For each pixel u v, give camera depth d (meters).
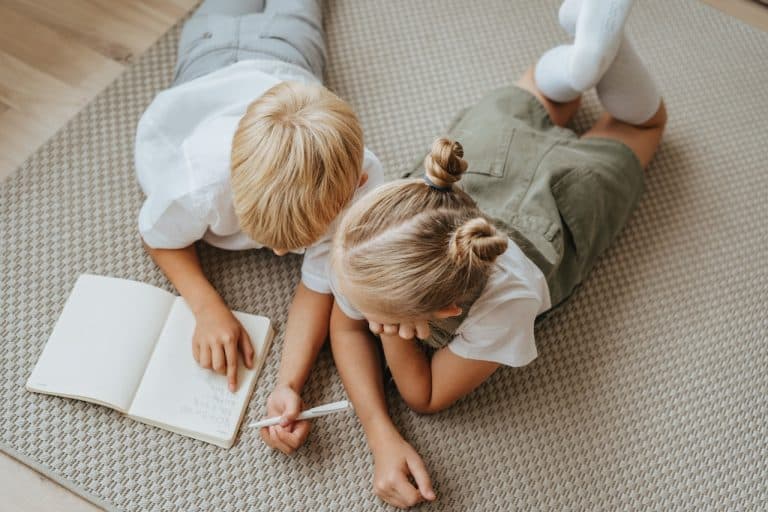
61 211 1.07
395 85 1.22
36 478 0.93
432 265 0.68
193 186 0.90
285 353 0.97
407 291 0.69
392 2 1.29
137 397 0.94
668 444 1.00
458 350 0.87
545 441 0.99
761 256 1.14
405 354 0.91
